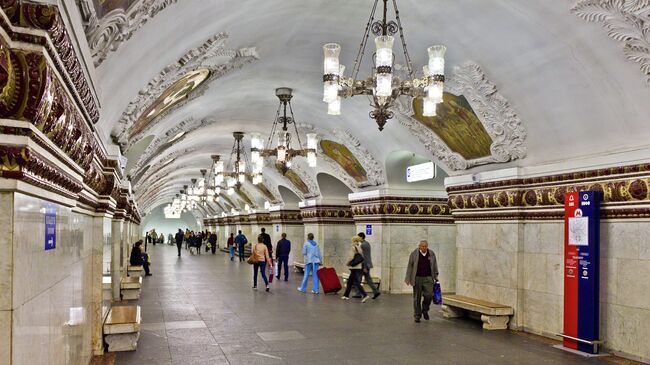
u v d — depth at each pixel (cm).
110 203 695
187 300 1223
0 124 191
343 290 1474
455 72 850
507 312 901
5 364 201
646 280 682
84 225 497
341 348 754
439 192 1484
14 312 205
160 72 636
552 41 681
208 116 1323
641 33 580
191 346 750
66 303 357
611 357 713
